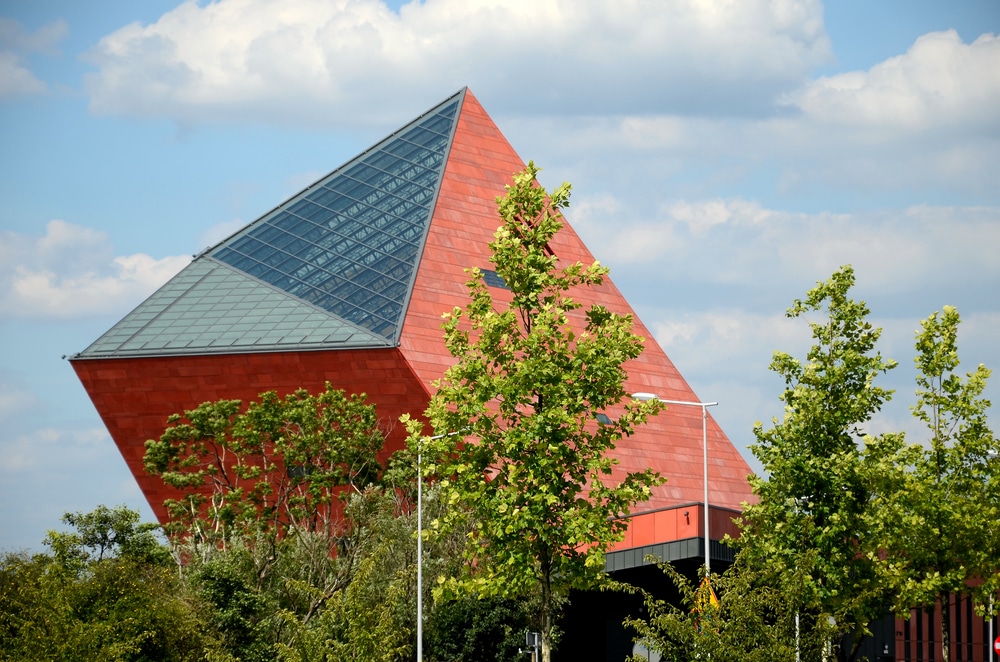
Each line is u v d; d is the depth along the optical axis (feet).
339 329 356.38
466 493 148.46
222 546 311.06
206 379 357.41
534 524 144.36
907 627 283.79
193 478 295.28
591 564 142.20
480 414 148.05
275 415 294.87
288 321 362.94
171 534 300.40
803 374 172.96
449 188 417.90
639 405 150.41
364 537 274.36
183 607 198.59
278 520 312.09
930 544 169.78
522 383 147.02
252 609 240.32
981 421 173.58
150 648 190.60
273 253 398.21
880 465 167.22
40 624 171.22
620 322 151.02
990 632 240.53
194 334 363.35
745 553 161.07
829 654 146.72
